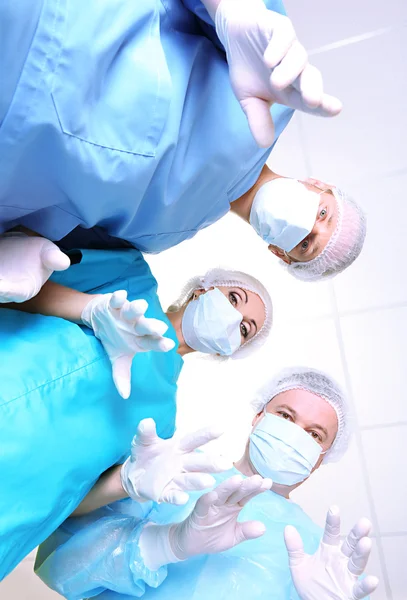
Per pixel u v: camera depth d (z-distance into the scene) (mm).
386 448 2840
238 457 2902
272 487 1800
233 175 1415
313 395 1862
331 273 1971
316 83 935
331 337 2900
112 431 1351
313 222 1778
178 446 1322
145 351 1323
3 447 1137
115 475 1439
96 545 1453
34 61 988
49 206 1215
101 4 1042
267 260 2971
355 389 2871
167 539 1403
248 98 1040
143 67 1127
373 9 2820
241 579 1519
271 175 1822
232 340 1774
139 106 1134
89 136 1098
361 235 1903
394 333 2855
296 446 1739
